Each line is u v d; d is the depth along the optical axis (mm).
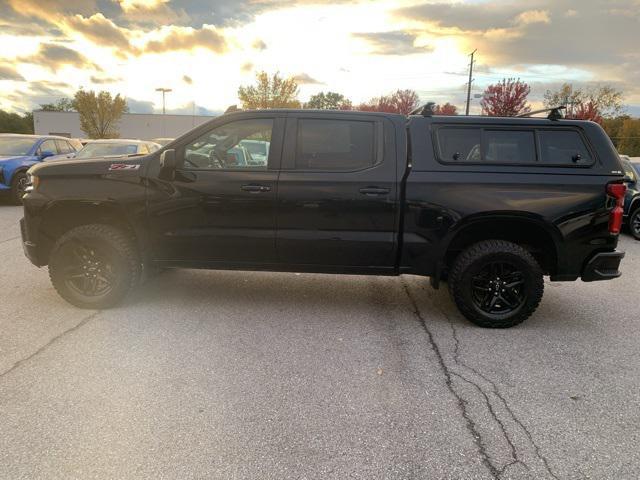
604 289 5918
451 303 5191
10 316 4484
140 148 12953
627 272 6832
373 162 4367
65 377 3352
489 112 38375
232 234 4469
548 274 4570
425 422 2906
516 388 3346
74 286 4672
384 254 4414
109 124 54281
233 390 3230
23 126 88938
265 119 4500
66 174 4613
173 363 3605
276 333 4246
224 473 2422
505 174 4254
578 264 4332
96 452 2557
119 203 4512
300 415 2951
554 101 42094
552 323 4656
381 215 4332
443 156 4348
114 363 3580
